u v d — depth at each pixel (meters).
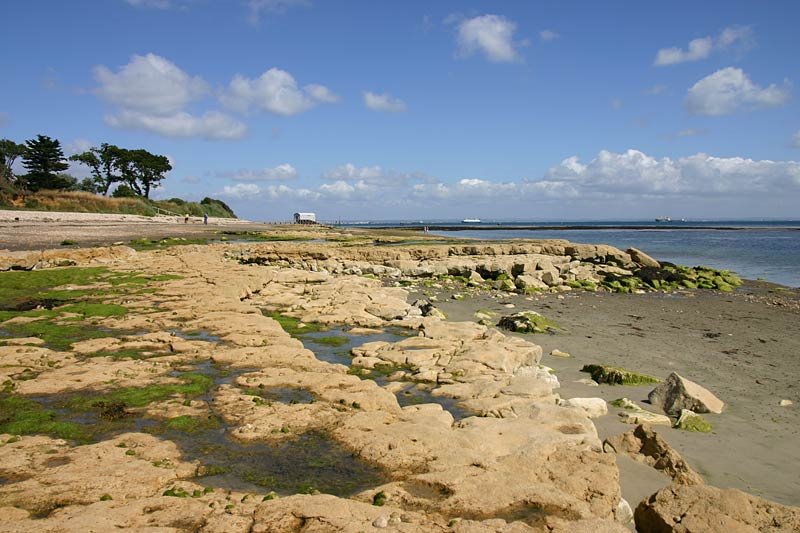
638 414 13.59
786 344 22.25
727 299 34.81
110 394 12.02
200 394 12.38
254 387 12.95
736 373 17.97
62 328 17.55
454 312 26.95
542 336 22.27
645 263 48.19
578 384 16.17
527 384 14.07
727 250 78.25
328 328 20.88
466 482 8.06
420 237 77.44
